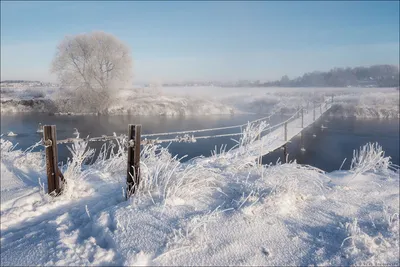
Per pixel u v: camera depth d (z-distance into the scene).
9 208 3.73
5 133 21.19
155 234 2.79
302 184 4.50
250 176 4.75
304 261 2.53
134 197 3.64
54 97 39.47
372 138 27.53
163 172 4.28
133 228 2.90
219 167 5.40
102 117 37.12
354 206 3.80
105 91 39.44
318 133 29.08
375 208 3.79
